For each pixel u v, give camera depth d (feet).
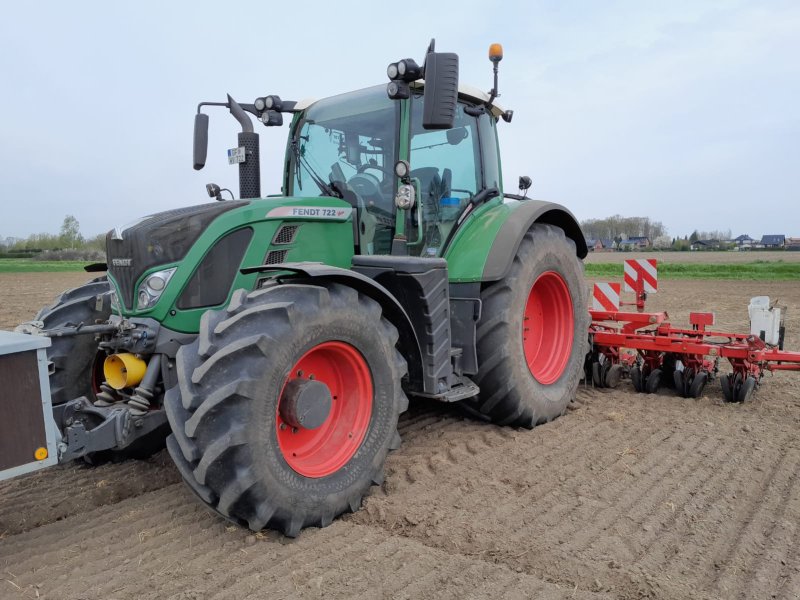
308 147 14.79
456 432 15.15
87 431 9.49
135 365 10.85
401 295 12.73
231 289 11.51
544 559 9.18
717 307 42.39
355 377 11.13
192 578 8.73
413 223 13.89
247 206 11.80
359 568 8.97
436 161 14.65
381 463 11.22
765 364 17.58
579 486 11.87
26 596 8.34
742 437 14.62
